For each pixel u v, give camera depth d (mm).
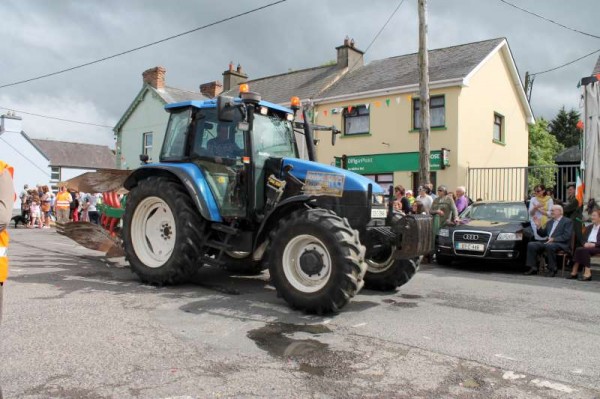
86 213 17609
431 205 10125
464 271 8758
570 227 8312
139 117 25250
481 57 17781
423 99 11922
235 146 6387
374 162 18328
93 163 42000
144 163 7379
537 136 34031
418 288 6867
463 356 3982
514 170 19469
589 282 7715
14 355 3729
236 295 6020
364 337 4438
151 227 6734
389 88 17750
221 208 6203
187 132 6785
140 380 3338
